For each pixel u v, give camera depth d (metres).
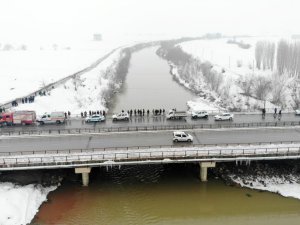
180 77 155.25
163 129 72.44
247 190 60.09
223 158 58.94
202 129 72.31
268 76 127.50
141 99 119.12
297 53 135.00
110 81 135.75
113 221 53.28
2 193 55.00
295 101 104.94
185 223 53.31
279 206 56.66
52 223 51.97
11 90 111.56
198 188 61.09
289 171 63.75
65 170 64.88
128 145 63.16
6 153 60.22
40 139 67.81
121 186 61.97
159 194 59.69
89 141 66.00
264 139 66.00
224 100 111.94
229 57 191.12
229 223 53.50
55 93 103.88
